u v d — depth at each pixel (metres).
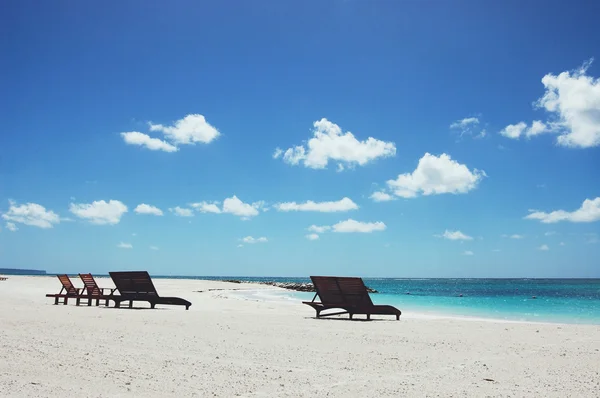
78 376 6.80
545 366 8.68
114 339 10.59
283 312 21.47
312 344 10.79
